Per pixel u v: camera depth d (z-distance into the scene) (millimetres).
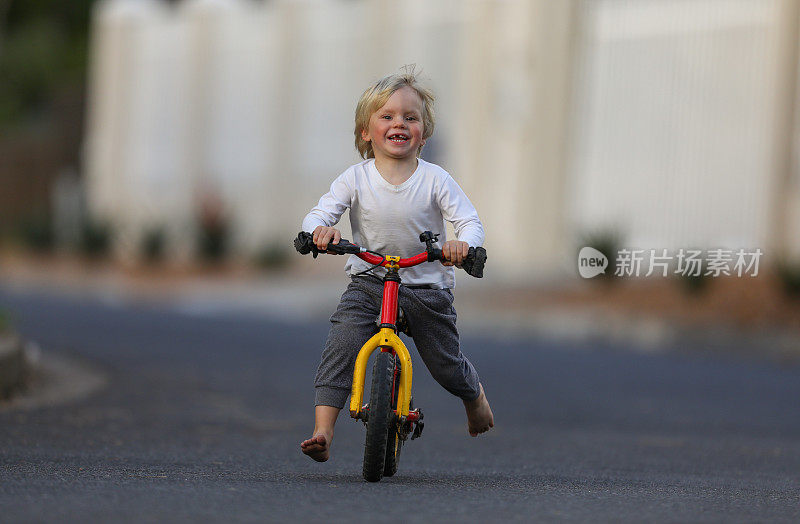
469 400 20531
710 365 50438
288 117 95875
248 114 99688
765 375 47312
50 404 31844
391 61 87438
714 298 61938
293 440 27062
